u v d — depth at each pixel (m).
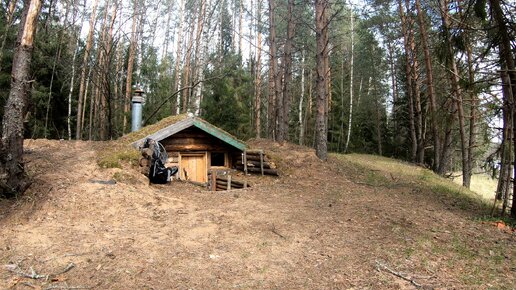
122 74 20.84
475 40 9.26
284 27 23.50
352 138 29.31
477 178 23.48
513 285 3.63
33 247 4.02
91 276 3.39
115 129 14.98
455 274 3.88
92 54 16.91
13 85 5.48
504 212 7.11
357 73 31.09
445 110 13.23
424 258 4.29
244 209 6.44
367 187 9.30
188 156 11.27
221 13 26.73
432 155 23.66
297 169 10.91
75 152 9.03
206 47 22.44
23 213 5.02
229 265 3.87
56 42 15.79
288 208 6.60
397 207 6.93
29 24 5.54
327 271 3.82
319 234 5.05
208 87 20.61
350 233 5.13
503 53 7.33
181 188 8.43
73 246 4.13
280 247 4.50
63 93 19.28
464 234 5.42
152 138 9.68
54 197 5.61
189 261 3.91
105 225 5.00
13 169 5.44
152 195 6.75
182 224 5.30
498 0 6.91
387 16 22.48
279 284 3.47
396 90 28.62
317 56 12.09
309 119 28.80
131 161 8.23
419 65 22.22
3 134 5.43
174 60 29.00
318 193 8.23
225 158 12.02
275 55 16.72
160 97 18.84
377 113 29.30
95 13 17.06
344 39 28.12
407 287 3.50
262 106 28.17
